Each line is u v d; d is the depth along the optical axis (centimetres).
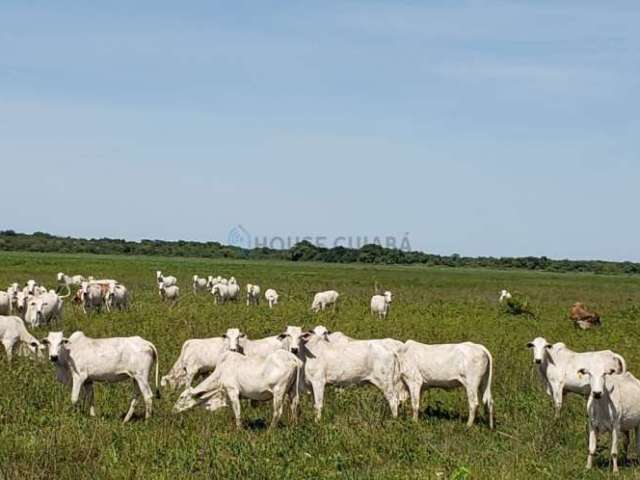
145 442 1440
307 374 1742
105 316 3197
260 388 1600
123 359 1655
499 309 4266
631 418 1393
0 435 1440
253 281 6650
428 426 1655
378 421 1648
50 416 1581
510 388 2036
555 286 7919
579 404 1889
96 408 1705
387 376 1744
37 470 1270
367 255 14550
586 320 3538
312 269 9850
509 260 15088
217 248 15225
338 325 3044
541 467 1369
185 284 5959
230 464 1323
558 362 1791
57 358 1645
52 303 2938
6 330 2175
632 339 3036
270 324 2981
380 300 3666
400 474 1310
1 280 5428
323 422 1638
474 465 1357
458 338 2758
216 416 1655
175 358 2180
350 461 1390
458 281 8038
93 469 1294
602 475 1348
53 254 12094
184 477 1264
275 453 1409
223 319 3094
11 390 1762
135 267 8088
